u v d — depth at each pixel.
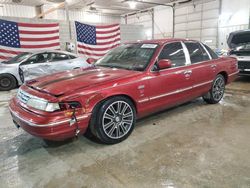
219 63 4.12
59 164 2.31
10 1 13.66
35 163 2.34
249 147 2.56
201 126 3.21
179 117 3.60
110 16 20.09
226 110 3.93
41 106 2.27
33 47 9.30
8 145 2.78
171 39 3.49
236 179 1.98
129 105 2.77
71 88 2.38
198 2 14.19
